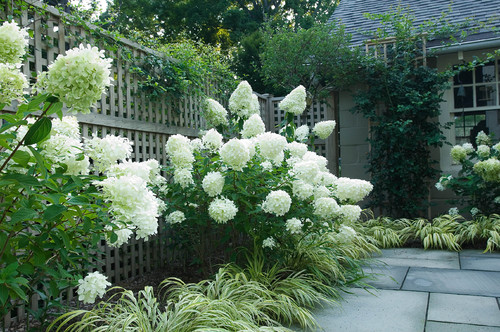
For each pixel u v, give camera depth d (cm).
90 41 356
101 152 211
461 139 684
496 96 661
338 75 682
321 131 446
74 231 193
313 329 259
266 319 253
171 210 355
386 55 668
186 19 1806
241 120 417
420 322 271
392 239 534
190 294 257
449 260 454
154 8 1802
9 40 160
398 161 646
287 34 725
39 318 235
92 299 197
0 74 159
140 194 182
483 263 434
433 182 675
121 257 379
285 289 299
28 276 225
